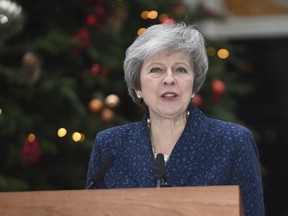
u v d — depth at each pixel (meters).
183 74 4.16
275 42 12.55
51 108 7.51
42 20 7.83
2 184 6.79
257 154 4.30
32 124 7.23
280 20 12.16
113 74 7.96
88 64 7.89
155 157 4.23
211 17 8.85
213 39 8.66
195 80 4.27
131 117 8.32
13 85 7.27
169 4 8.55
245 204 4.11
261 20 12.20
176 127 4.24
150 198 3.52
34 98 7.42
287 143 12.78
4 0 6.76
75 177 7.63
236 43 12.40
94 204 3.58
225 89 8.59
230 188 3.45
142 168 4.16
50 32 7.45
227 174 4.11
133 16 8.40
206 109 8.12
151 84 4.14
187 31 4.18
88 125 7.43
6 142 7.26
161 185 4.07
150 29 4.20
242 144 4.15
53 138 7.39
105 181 4.23
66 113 7.56
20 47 7.43
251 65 12.59
